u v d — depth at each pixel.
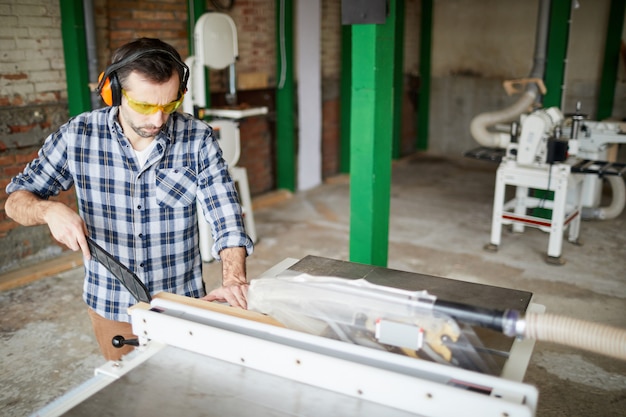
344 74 5.91
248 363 0.96
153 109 1.24
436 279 1.24
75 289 3.31
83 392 0.92
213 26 3.41
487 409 0.80
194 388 0.92
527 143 3.70
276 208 5.02
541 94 4.37
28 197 1.36
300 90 5.41
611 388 2.42
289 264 1.44
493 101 6.95
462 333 0.94
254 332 1.00
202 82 3.44
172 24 4.18
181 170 1.49
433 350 0.96
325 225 4.55
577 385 2.44
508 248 4.09
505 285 3.45
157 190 1.48
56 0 3.45
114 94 1.24
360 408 0.86
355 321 1.01
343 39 5.77
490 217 4.80
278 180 5.45
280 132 5.30
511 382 0.84
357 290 1.03
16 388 2.38
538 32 4.29
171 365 0.98
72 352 2.65
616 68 5.84
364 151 2.72
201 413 0.86
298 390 0.91
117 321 1.55
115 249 1.51
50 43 3.47
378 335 0.98
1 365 2.54
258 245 4.08
